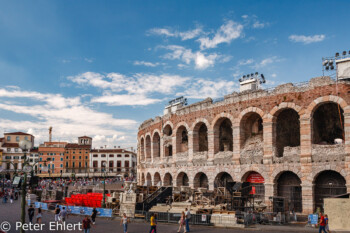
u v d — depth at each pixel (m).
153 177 76.06
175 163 66.00
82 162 175.00
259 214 42.50
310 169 44.62
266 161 48.84
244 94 53.31
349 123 42.34
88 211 53.03
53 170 170.50
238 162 52.72
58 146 178.25
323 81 44.94
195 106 62.34
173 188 53.97
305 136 45.62
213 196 49.78
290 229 37.41
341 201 37.19
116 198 54.25
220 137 62.91
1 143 172.25
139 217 47.19
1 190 96.62
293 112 52.69
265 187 48.81
